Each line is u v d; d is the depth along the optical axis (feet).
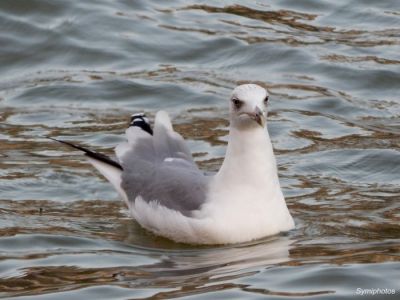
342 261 37.60
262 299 34.04
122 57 63.10
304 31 66.39
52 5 66.64
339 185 48.08
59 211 45.06
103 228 43.19
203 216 40.63
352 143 53.01
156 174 43.39
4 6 66.03
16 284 36.55
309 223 42.75
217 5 69.26
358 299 34.14
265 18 67.82
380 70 61.52
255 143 40.19
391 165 50.14
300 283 35.53
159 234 42.32
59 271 37.83
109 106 58.23
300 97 59.00
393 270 36.52
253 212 40.50
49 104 58.23
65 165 50.14
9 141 53.16
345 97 59.11
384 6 69.15
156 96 59.16
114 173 45.34
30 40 64.08
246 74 61.87
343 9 69.00
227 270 37.27
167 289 35.35
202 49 64.03
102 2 67.87
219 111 57.41
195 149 52.13
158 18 66.90
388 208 44.91
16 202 45.83
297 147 52.75
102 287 35.88
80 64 62.59
